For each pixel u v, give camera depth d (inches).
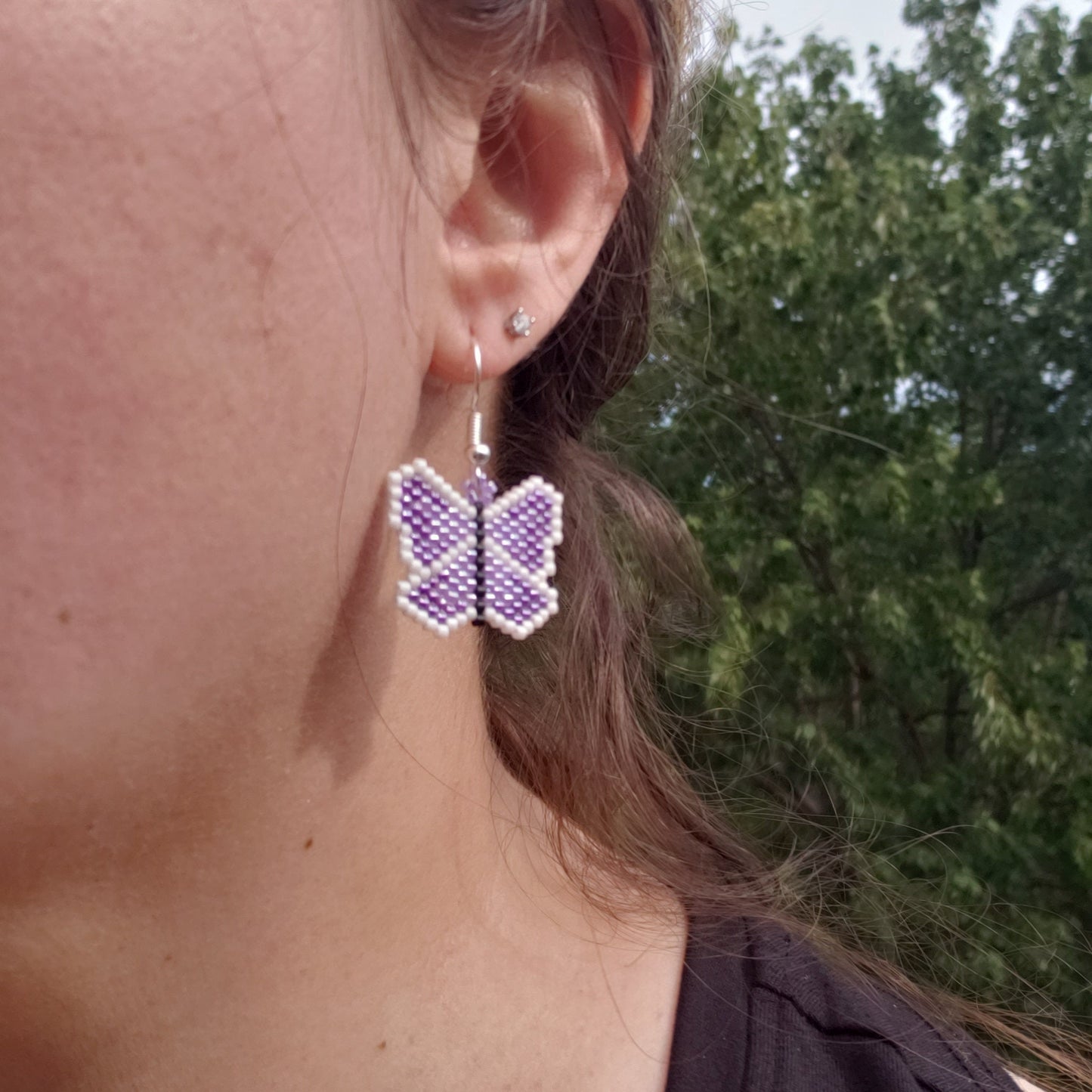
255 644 4.9
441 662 6.1
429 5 5.2
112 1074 5.5
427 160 5.3
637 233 7.5
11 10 4.1
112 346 4.3
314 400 4.8
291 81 4.7
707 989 6.6
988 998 10.2
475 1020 6.0
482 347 5.6
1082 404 42.1
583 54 5.8
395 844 5.8
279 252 4.7
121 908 5.1
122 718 4.6
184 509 4.6
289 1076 5.6
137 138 4.3
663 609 11.5
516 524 5.6
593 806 7.9
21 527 4.3
